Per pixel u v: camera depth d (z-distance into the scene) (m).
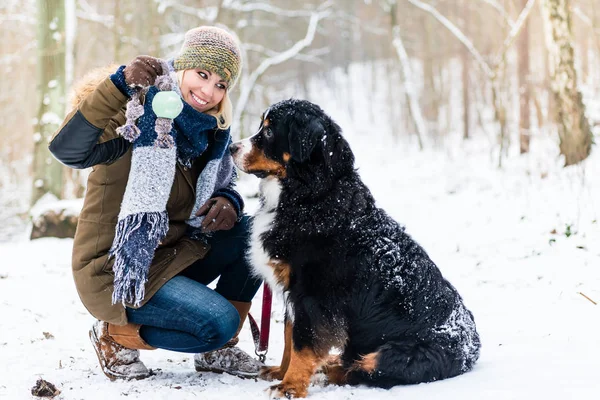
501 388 2.89
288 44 29.84
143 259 3.03
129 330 3.26
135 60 2.95
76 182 12.95
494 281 5.79
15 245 8.63
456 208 9.89
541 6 10.99
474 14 24.34
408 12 31.78
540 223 7.48
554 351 3.52
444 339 3.29
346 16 32.19
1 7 17.64
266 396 3.11
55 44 12.40
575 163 10.61
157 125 3.05
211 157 3.43
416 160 21.27
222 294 3.76
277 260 3.41
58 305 5.21
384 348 3.27
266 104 23.48
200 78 3.27
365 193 3.57
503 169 12.73
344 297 3.32
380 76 46.56
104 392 3.05
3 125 23.64
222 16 19.19
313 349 3.24
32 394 2.97
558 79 10.78
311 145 3.38
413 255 3.50
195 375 3.52
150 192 3.04
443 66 32.44
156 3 17.67
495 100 17.56
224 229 3.53
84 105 2.87
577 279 5.37
